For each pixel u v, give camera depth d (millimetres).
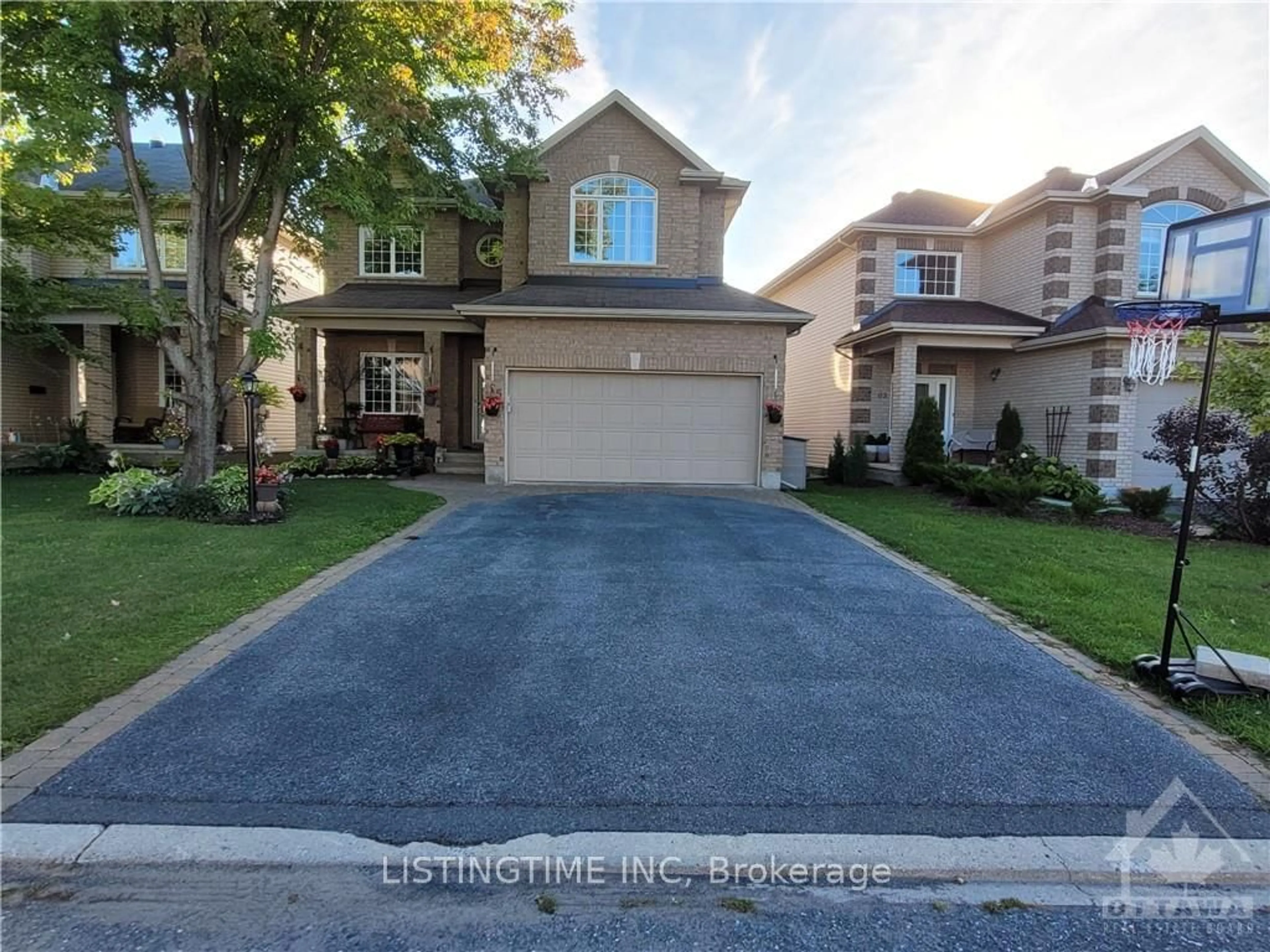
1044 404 15539
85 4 8086
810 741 3547
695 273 15008
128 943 2232
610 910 2434
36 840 2674
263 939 2264
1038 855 2730
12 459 15047
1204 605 6109
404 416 16906
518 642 4812
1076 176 16438
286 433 20812
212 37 9086
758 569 6980
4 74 8875
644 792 3082
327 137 10102
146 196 10336
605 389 13242
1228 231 4262
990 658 4730
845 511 11023
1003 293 17312
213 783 3072
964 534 9297
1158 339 4844
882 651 4812
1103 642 4988
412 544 7832
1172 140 15250
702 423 13375
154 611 5199
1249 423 8375
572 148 14883
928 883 2604
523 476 13273
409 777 3154
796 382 22578
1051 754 3473
